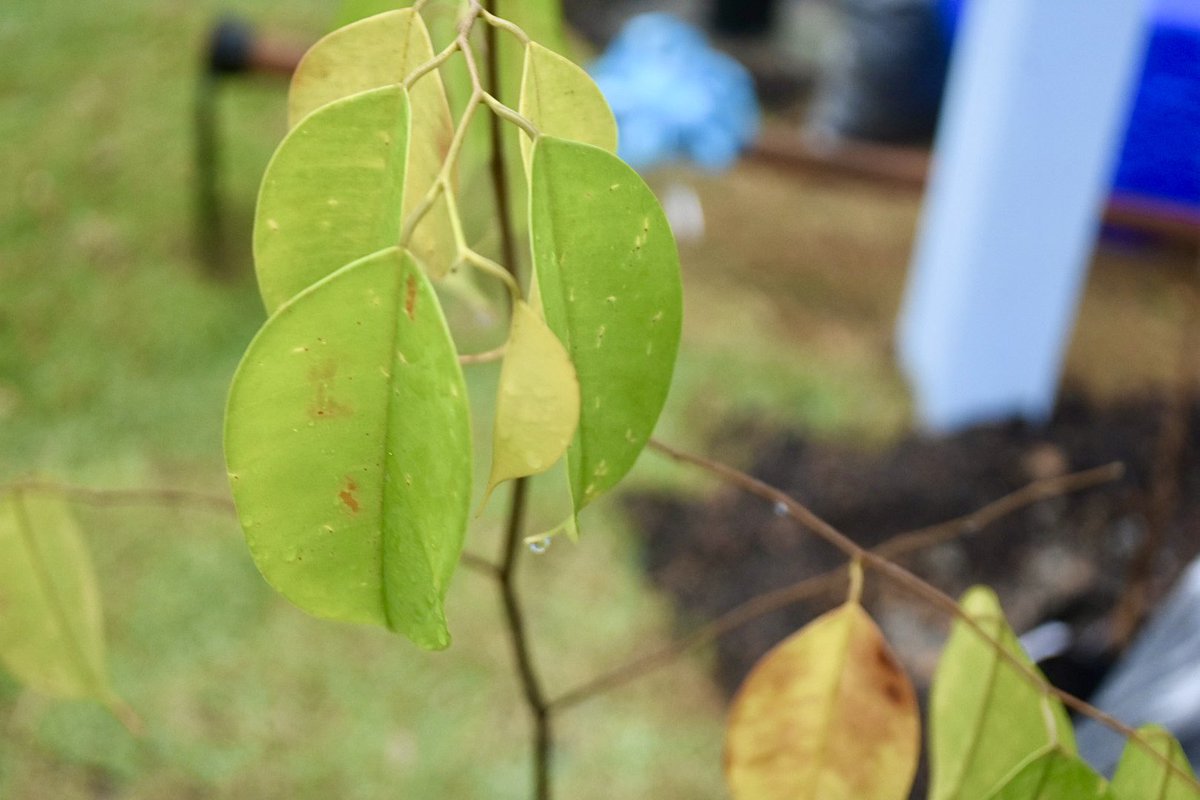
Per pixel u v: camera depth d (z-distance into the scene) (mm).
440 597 378
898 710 458
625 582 1520
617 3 3291
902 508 1638
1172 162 2178
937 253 1785
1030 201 1615
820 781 461
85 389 1734
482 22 465
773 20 3162
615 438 409
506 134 496
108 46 2410
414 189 420
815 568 1552
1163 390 1861
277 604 1454
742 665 1421
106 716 1299
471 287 514
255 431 383
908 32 2480
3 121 2195
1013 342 1731
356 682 1370
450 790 1268
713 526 1598
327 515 391
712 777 1298
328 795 1252
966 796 480
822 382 1878
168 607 1433
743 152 2084
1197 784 450
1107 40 1490
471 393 1739
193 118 2242
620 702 1373
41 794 1215
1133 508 1619
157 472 1617
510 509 509
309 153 397
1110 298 2111
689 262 2162
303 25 2574
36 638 545
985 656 478
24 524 531
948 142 1757
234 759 1274
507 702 1362
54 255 1940
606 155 390
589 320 400
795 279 2137
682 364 1885
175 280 1940
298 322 376
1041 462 1713
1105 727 794
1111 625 1272
